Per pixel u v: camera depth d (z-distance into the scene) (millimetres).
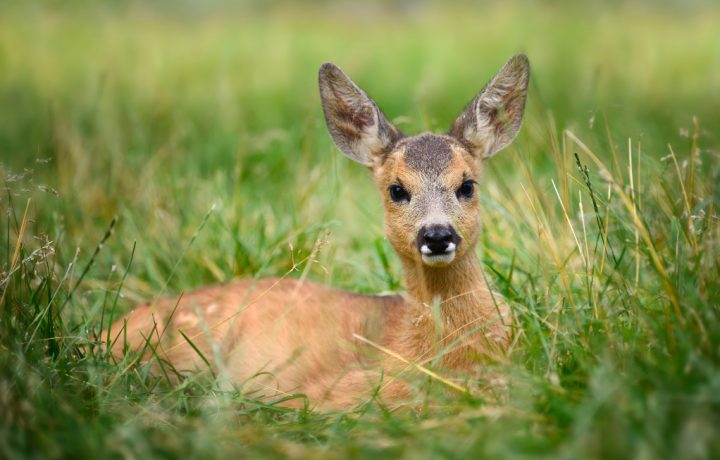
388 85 22938
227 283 11180
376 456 7070
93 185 14586
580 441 6477
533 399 7730
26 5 35406
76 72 25406
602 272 9391
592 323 8594
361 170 16281
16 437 7238
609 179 9250
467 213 9898
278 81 23469
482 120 10602
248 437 7738
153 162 15508
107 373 8906
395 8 42312
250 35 32750
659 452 6395
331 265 11852
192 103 21344
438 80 22062
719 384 6723
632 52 25234
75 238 12828
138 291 12039
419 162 10062
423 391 8688
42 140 17266
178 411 8648
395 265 12164
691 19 33375
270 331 10352
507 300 9297
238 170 14172
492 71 24562
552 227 10422
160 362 9312
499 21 32594
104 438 7316
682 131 10289
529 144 14359
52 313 10102
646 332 8109
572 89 20234
